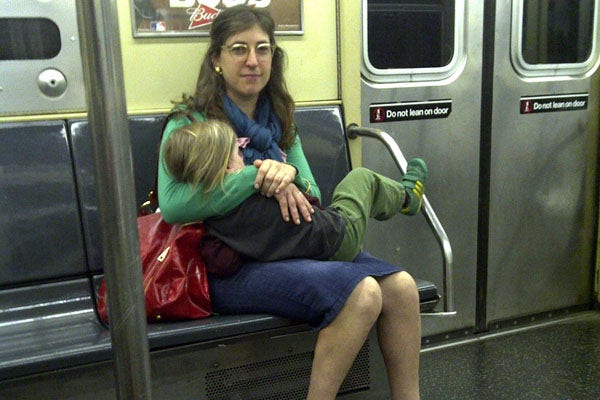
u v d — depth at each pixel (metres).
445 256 2.14
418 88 3.07
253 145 2.16
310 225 1.87
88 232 2.14
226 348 1.85
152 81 2.32
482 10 3.12
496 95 3.24
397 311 1.92
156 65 2.32
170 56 2.33
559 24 3.33
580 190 3.60
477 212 3.35
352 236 1.95
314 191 2.24
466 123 3.22
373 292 1.79
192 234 1.85
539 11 3.25
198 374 1.83
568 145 3.50
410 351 1.94
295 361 1.96
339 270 1.81
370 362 2.13
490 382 2.84
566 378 2.86
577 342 3.29
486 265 3.41
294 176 1.90
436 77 3.11
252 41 2.09
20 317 2.01
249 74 2.12
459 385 2.82
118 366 0.93
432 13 3.03
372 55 2.95
